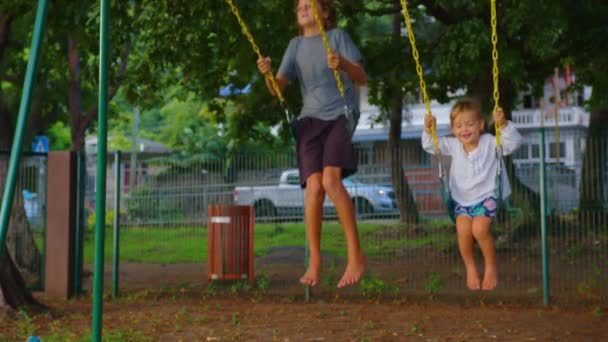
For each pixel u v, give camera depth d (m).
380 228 12.95
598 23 14.30
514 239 13.62
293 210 13.36
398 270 13.34
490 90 16.31
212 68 16.02
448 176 5.75
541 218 11.41
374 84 18.14
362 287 12.49
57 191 12.72
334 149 5.28
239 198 13.62
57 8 12.54
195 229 13.80
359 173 13.01
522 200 12.61
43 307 10.35
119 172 12.98
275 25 13.80
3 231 5.59
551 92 37.50
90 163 17.02
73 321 9.73
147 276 15.35
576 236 12.14
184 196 13.89
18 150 5.66
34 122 22.48
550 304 11.17
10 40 18.03
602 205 11.83
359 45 16.91
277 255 16.98
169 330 8.91
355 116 5.37
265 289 13.35
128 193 14.10
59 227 12.64
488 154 5.66
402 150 12.79
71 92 19.52
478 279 5.62
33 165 12.95
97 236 5.48
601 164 11.81
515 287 12.41
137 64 17.55
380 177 12.91
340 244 13.27
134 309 10.89
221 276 13.41
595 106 17.88
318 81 5.43
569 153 12.94
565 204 12.23
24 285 10.32
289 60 5.58
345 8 16.23
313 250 5.32
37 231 13.08
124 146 45.75
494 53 5.35
